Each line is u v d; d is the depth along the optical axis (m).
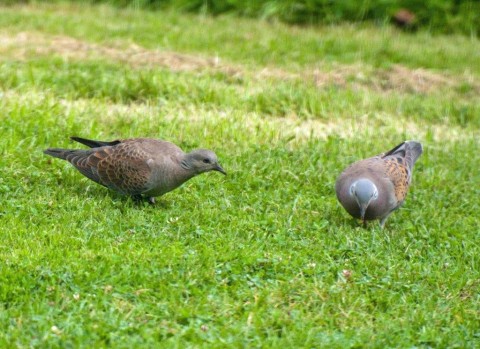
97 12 25.84
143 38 22.31
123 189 11.79
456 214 13.08
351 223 12.19
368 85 20.47
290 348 8.52
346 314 9.34
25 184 12.08
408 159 12.73
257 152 14.58
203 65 20.12
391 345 8.85
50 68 18.28
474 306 9.86
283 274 10.08
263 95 17.59
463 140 16.89
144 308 9.02
